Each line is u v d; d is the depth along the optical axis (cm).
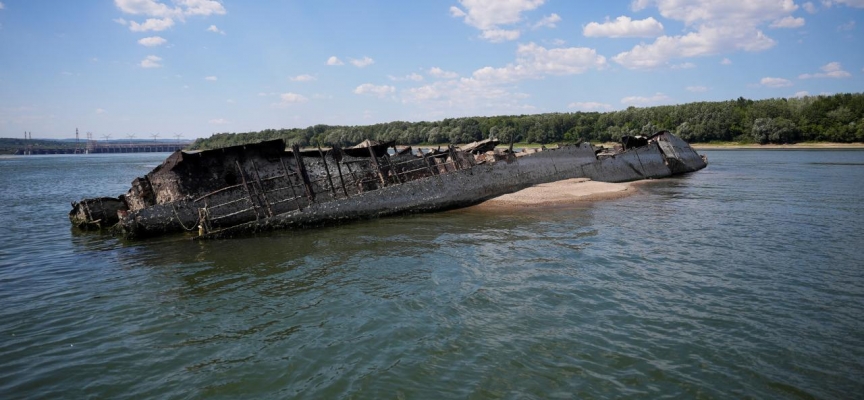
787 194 2784
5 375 774
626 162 3659
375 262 1376
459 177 2439
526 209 2270
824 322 922
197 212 1883
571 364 767
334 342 862
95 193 3738
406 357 798
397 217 2161
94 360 821
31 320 995
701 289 1102
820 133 9281
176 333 923
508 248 1496
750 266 1280
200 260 1462
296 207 2020
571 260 1343
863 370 750
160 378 761
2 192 3834
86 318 1004
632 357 788
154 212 1830
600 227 1802
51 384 748
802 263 1309
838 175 3997
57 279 1288
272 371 771
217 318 988
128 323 975
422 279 1200
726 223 1875
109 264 1442
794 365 765
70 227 2152
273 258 1461
